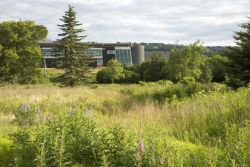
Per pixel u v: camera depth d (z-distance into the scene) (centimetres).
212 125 1023
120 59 13875
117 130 620
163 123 1147
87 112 798
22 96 2228
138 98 2312
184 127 1029
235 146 585
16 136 654
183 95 2103
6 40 5172
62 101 1945
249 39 2966
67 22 4319
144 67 6612
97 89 3644
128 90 3309
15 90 2792
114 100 2222
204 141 888
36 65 5384
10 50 5069
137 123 982
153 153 548
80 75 4388
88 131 639
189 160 596
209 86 2344
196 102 1488
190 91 2223
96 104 1920
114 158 592
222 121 1014
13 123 1092
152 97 2262
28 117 1010
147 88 3098
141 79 6625
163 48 13488
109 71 6500
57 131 617
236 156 555
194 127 1030
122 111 1622
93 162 599
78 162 597
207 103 1368
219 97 1460
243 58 2927
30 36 5266
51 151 571
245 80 2900
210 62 5266
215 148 717
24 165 593
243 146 563
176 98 1997
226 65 3027
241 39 2977
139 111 1428
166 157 552
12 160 600
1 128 884
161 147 583
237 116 1047
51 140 583
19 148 642
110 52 13762
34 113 1030
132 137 631
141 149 547
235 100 1266
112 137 653
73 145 616
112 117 1275
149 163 540
